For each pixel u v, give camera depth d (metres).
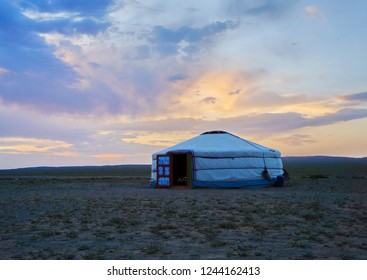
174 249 9.70
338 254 9.13
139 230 12.30
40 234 11.81
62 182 42.19
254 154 29.03
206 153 28.22
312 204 17.92
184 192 24.84
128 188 30.55
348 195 22.69
